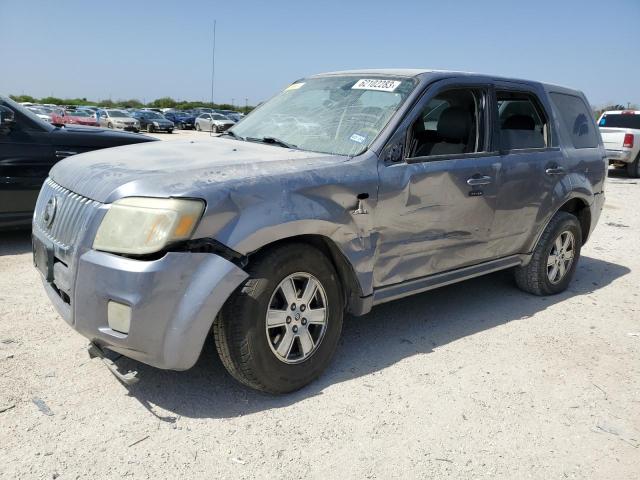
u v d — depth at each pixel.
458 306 4.94
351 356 3.85
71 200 3.14
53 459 2.63
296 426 3.00
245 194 2.92
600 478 2.74
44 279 3.48
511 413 3.25
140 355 2.84
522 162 4.56
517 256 4.90
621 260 6.97
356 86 4.19
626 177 16.91
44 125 6.36
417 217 3.78
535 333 4.42
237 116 46.19
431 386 3.49
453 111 4.23
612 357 4.05
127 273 2.73
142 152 3.57
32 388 3.21
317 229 3.19
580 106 5.58
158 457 2.69
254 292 2.98
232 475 2.61
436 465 2.76
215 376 3.45
